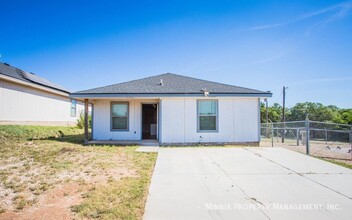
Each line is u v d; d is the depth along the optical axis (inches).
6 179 203.6
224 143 445.7
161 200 161.6
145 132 631.2
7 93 546.3
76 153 318.3
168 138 439.8
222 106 449.4
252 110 451.8
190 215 138.9
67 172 225.3
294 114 1529.3
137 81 544.4
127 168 244.4
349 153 381.4
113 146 403.9
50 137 539.5
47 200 159.2
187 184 196.7
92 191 175.2
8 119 549.3
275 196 169.5
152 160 285.0
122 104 480.7
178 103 444.8
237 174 227.8
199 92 431.2
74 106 882.1
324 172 235.0
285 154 333.1
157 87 479.2
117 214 138.3
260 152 350.0
